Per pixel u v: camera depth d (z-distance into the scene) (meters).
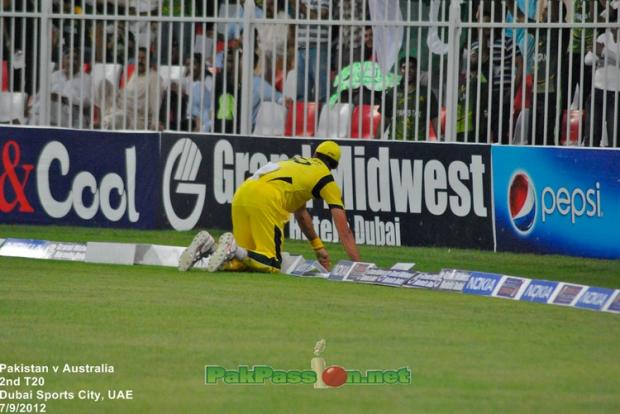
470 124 48.38
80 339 26.36
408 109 48.72
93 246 41.62
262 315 29.98
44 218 50.84
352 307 31.73
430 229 46.69
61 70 51.56
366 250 46.12
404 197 46.97
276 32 49.47
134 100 50.81
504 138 47.81
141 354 24.94
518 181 45.31
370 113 48.56
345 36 48.81
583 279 39.94
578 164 44.38
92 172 50.44
